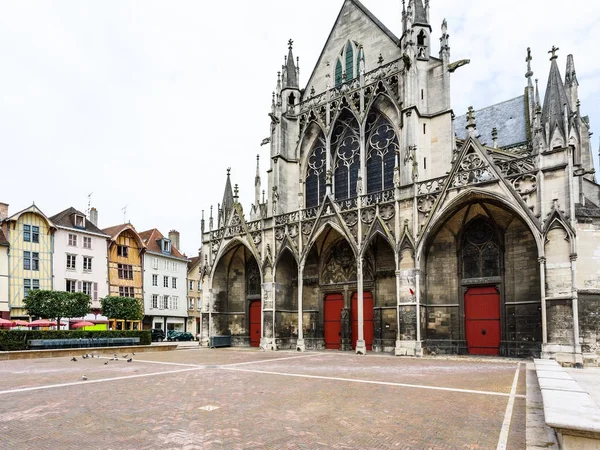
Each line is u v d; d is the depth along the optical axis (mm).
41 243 45000
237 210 34719
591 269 19906
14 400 11148
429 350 24844
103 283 50375
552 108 21172
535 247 22703
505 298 23594
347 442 7422
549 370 11352
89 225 51219
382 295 27984
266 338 31109
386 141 30297
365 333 28828
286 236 30812
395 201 25656
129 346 29922
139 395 11805
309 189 34562
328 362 21125
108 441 7504
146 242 58594
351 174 31906
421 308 24531
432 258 25812
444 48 28969
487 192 22281
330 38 36250
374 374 16156
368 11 34156
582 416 5844
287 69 36281
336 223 28312
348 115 32719
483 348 24094
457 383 13695
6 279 41969
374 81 30984
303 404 10492
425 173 28047
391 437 7691
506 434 7793
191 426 8469
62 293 36438
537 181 21047
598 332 19328
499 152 27484
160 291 58656
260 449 7074
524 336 22703
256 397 11445
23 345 27594
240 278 36625
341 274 30625
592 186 27828
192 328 65375
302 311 30797
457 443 7320
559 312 19719
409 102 28031
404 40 29656
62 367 19359
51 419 9070
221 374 16375
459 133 42844
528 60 35906
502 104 40844
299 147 34906
